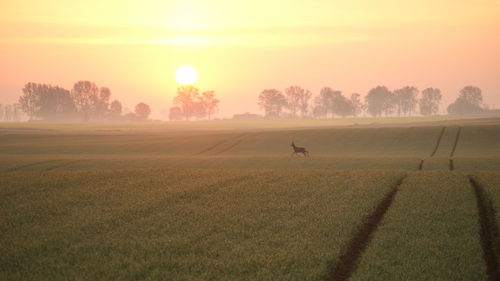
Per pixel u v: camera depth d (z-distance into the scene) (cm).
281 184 3312
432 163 5881
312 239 1936
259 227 2145
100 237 2000
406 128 11694
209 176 3784
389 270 1575
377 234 1991
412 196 2777
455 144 9406
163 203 2683
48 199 2788
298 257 1705
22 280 1516
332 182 3369
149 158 7212
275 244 1886
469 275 1533
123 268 1627
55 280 1516
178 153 9506
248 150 9825
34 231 2089
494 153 8212
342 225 2116
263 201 2723
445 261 1652
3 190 3069
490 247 1886
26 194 2955
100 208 2547
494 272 1630
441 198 2708
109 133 15038
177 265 1658
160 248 1841
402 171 4131
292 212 2397
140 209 2512
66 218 2333
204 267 1631
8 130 16275
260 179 3575
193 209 2528
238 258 1719
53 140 12081
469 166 5541
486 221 2259
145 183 3400
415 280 1505
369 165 5919
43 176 3734
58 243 1923
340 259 1762
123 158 7181
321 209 2461
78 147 10250
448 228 2062
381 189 3030
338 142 10406
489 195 2742
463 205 2509
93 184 3344
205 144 10750
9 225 2192
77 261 1700
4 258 1733
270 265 1631
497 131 10375
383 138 10519
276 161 6575
